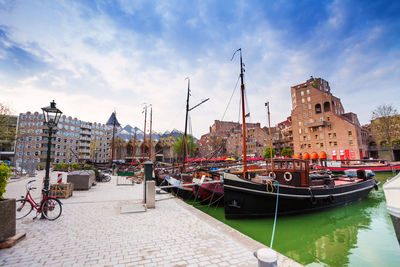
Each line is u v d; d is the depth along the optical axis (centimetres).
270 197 1106
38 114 7988
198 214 852
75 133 9125
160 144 11356
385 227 1055
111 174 3553
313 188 1255
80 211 894
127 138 12125
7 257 448
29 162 3059
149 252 483
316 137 6181
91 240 557
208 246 520
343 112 6906
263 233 968
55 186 1220
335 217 1248
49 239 561
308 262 675
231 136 9312
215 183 1507
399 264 651
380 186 2481
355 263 663
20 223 711
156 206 1018
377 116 4631
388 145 4562
